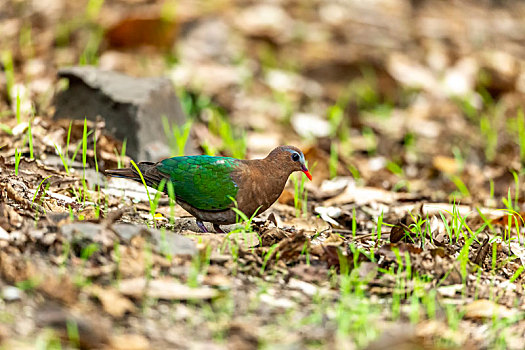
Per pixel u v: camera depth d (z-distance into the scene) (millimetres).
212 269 7805
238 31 20359
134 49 18453
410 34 21828
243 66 18875
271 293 7648
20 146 11547
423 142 16812
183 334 6625
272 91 18328
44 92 14492
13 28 18438
